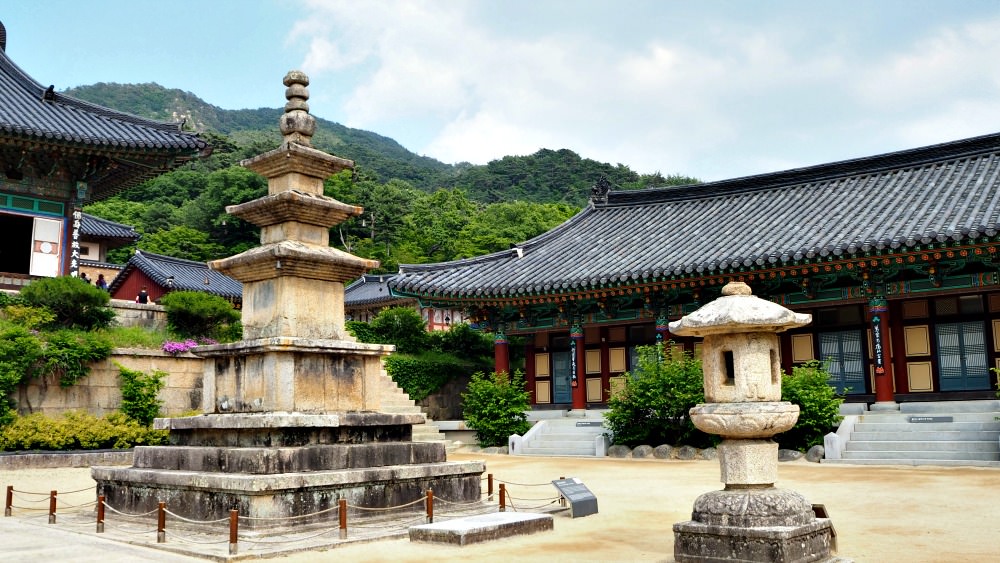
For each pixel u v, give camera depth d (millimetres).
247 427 12609
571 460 25438
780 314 9219
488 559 9984
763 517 8961
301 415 12688
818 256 24844
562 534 11891
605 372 32750
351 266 14289
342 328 14391
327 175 14930
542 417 32219
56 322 25656
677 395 24938
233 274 14383
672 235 31875
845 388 28078
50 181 29188
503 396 30906
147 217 91125
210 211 88062
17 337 22812
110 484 13953
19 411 22875
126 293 53969
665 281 27734
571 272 30422
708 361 9820
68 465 21812
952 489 15914
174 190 101125
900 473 19109
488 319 34031
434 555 10273
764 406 9258
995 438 21797
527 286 30078
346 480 12406
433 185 146000
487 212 103188
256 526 11398
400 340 37344
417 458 14117
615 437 27422
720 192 35344
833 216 28359
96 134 27531
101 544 11250
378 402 14492
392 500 13148
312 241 14406
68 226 29422
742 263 25984
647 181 141375
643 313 30953
